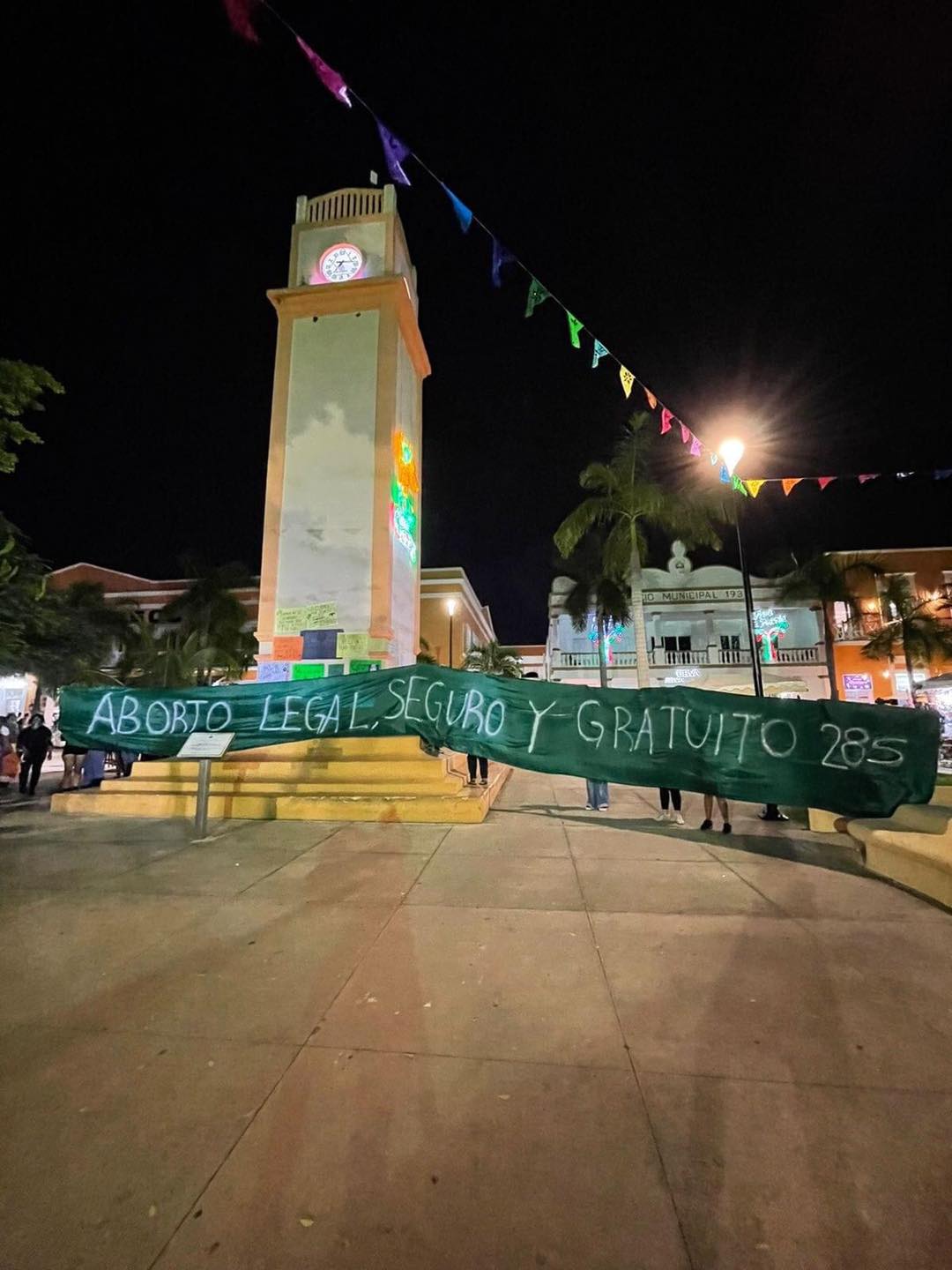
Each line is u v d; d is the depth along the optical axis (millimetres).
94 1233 1991
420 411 19969
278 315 17391
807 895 5336
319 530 16203
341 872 6109
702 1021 3254
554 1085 2725
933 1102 2596
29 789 13211
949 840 5051
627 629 34625
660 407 10438
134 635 24359
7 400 9047
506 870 6172
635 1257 1895
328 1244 1950
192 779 10328
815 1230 1981
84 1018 3328
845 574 31750
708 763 7988
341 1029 3199
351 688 9844
